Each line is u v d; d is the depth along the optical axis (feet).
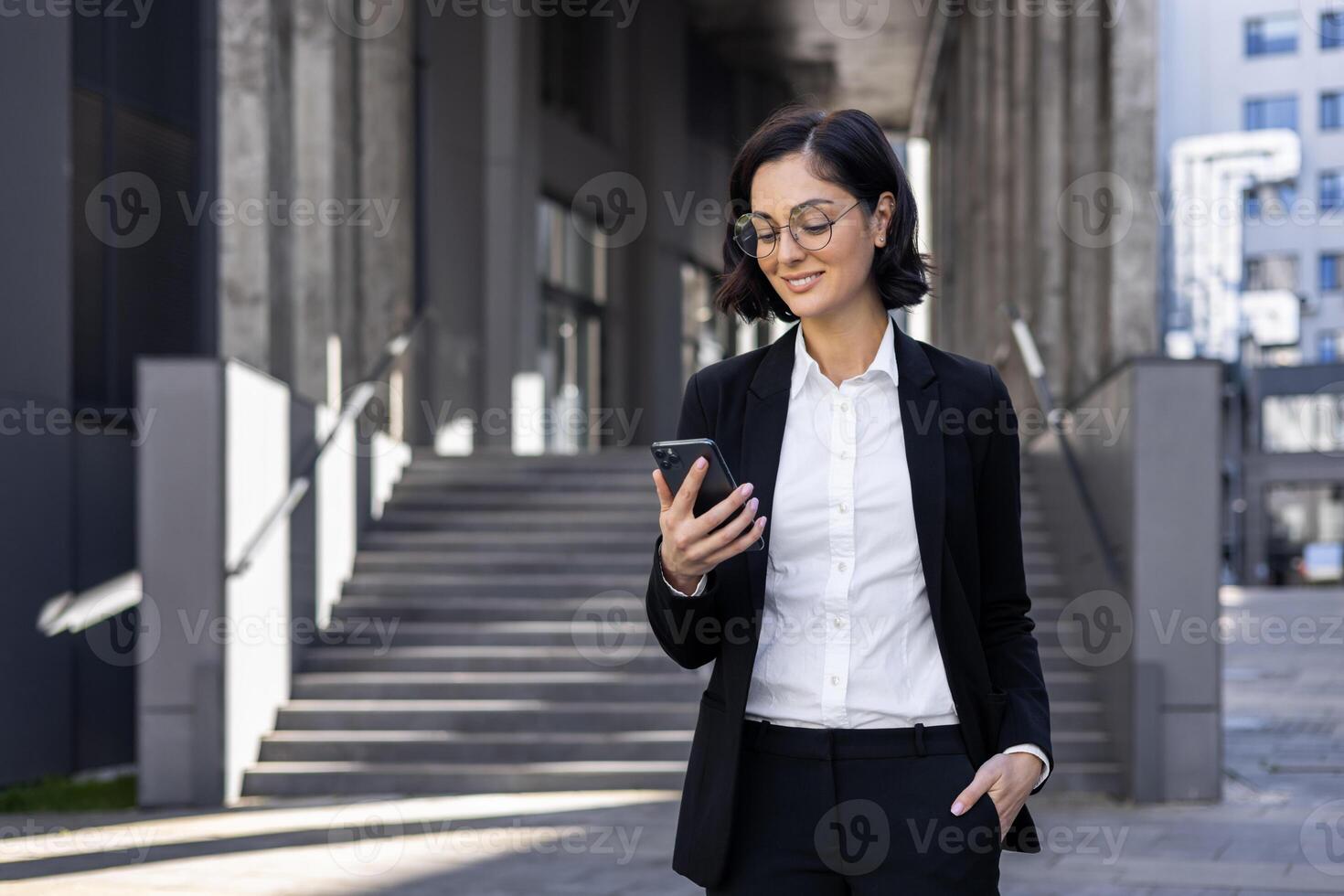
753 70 121.90
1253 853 32.48
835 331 10.05
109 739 49.57
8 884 29.45
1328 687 73.05
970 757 9.75
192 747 40.42
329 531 51.34
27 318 47.06
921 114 125.80
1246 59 259.19
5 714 44.80
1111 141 53.83
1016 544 10.35
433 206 74.33
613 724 44.52
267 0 51.34
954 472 9.93
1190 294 244.22
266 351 50.70
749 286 10.33
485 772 42.04
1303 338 245.45
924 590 9.88
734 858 9.82
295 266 55.31
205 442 40.70
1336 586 232.53
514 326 80.94
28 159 47.50
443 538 55.88
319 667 48.06
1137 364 40.22
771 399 10.13
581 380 94.79
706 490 9.31
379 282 64.03
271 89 51.57
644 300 101.86
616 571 53.47
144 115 53.26
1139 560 40.11
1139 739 39.65
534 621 50.57
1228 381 239.91
